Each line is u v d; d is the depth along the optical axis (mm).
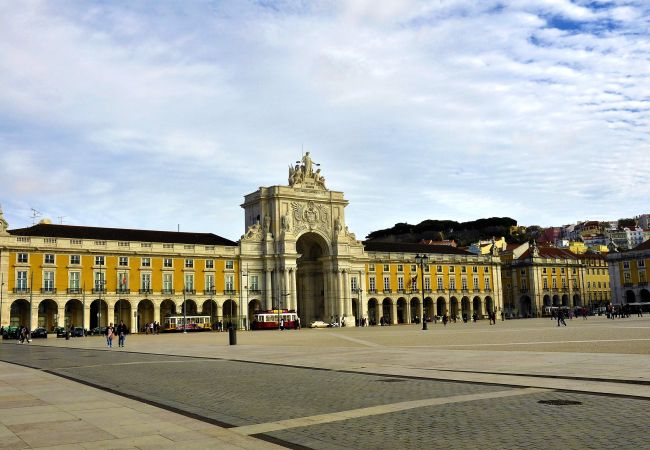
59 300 61125
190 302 70375
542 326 46594
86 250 63156
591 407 9523
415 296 86438
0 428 8844
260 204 76562
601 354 17891
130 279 65688
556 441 7453
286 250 74438
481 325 56875
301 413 9922
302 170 79812
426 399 10898
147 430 8578
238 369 18125
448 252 94375
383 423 8859
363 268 81250
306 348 27297
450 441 7633
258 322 68250
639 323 44094
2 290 58219
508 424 8484
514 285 103625
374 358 20016
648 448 6992
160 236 71625
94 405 10984
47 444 7746
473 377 13758
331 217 80250
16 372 18484
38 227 64438
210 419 9492
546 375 13305
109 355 27000
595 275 110125
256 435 8289
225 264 72312
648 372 13125
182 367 19281
